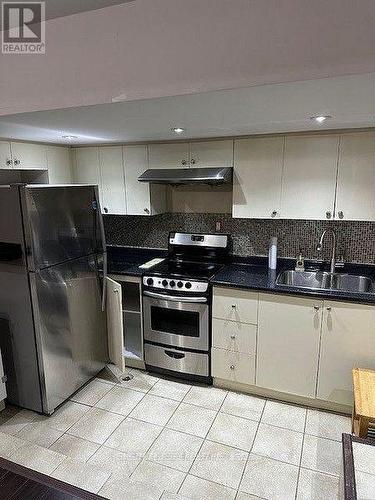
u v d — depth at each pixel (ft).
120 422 8.18
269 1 3.55
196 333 9.25
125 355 10.37
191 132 8.36
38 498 4.17
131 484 6.46
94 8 4.22
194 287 8.99
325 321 7.91
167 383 9.71
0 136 8.74
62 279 8.42
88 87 4.53
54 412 8.56
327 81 3.81
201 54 3.90
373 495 3.94
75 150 11.22
